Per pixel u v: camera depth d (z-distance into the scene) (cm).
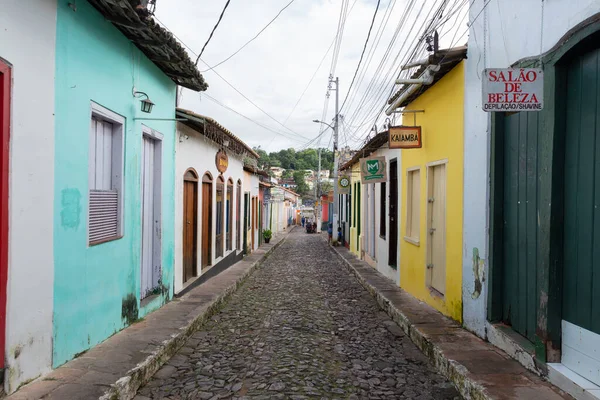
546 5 431
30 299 392
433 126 783
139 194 666
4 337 358
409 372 523
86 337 502
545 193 426
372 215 1464
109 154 586
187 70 761
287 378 487
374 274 1255
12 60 364
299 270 1494
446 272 716
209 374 505
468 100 623
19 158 374
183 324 648
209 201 1160
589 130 379
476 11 593
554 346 421
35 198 397
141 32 573
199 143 1023
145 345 538
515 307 520
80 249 482
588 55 380
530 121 481
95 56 510
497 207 550
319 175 4512
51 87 420
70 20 452
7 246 360
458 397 448
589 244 377
